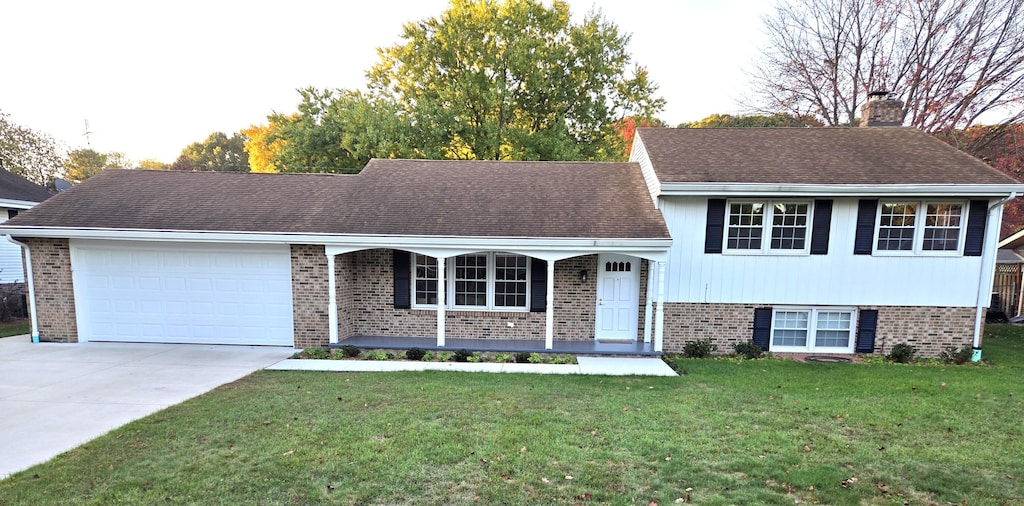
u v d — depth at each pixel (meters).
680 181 9.39
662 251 8.95
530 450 4.63
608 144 23.33
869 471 4.26
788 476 4.12
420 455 4.49
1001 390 6.93
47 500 3.66
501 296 10.51
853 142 11.34
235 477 4.04
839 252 9.73
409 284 10.56
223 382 7.22
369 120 19.80
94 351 9.34
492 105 21.11
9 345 9.88
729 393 6.75
